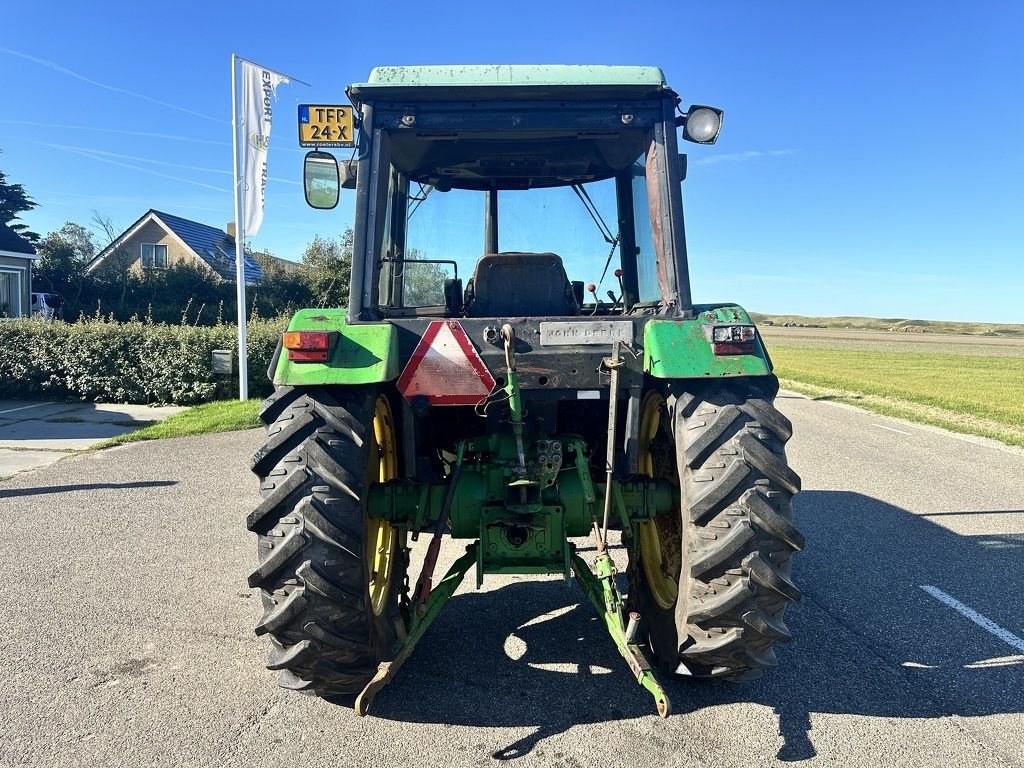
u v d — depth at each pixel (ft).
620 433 10.46
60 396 38.63
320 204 9.80
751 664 8.89
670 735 8.82
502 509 9.93
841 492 21.77
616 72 9.63
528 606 12.91
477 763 8.27
